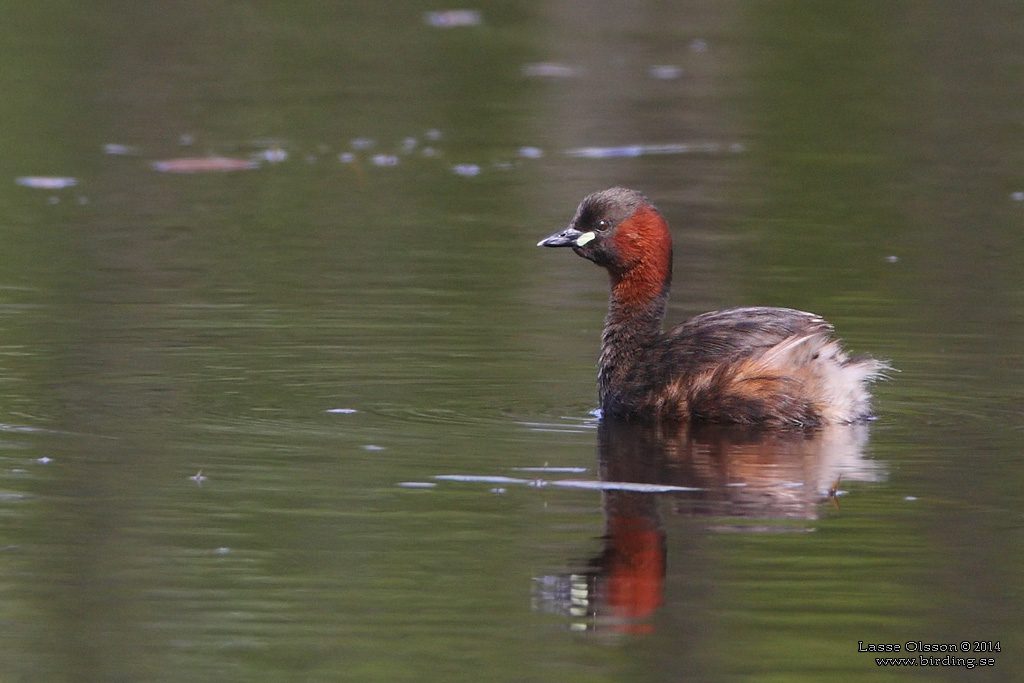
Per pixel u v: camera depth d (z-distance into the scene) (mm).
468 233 19703
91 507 10000
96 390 12781
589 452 11281
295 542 9414
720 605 8531
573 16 34219
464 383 13211
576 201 21406
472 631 8266
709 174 22859
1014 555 9117
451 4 35344
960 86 28453
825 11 34250
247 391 12812
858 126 25859
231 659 7938
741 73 29359
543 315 15695
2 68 28719
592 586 8766
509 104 27375
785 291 16359
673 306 15727
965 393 12750
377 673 7777
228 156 24078
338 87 28359
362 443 11422
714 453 11258
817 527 9602
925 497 10148
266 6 34656
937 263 17688
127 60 29766
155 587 8766
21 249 18469
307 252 18578
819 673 7773
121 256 18234
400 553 9250
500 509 9969
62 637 8156
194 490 10320
